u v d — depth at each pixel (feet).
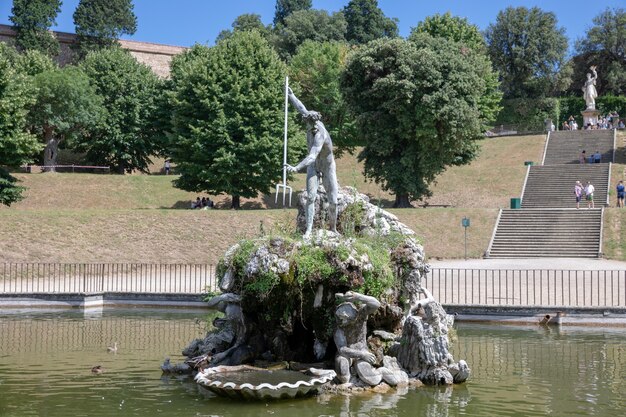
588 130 241.76
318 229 56.90
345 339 51.06
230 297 52.75
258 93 178.81
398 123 167.02
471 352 64.34
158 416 43.60
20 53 284.20
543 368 57.31
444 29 245.45
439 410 44.96
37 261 120.26
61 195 199.62
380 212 60.90
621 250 131.64
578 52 332.60
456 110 158.61
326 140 55.31
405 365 53.21
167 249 130.31
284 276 50.83
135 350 64.85
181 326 79.25
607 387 50.75
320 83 237.86
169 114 228.02
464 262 125.90
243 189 180.04
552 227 143.84
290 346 55.36
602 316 79.20
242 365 52.24
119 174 229.04
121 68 243.19
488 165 219.61
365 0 343.26
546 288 98.37
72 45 305.53
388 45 163.32
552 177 194.18
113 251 127.34
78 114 219.41
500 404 46.42
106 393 49.08
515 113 293.02
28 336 72.38
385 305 54.85
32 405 46.14
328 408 45.27
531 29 292.61
